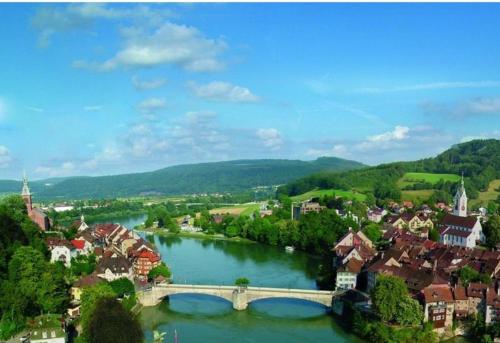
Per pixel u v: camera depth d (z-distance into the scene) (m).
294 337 174.75
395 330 165.00
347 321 185.88
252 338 173.88
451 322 172.50
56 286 174.75
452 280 191.12
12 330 154.50
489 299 169.12
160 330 181.75
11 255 188.12
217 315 197.88
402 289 169.62
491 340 161.25
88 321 145.12
